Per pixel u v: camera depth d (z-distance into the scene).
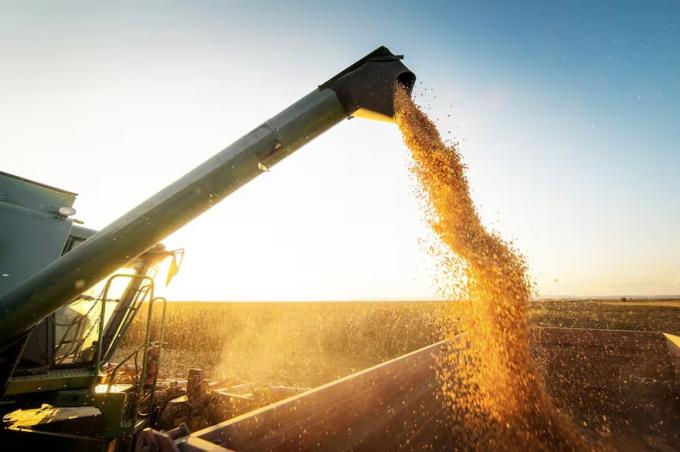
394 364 2.77
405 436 2.71
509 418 2.97
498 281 3.23
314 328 17.39
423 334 15.45
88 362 3.91
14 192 3.34
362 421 2.31
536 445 2.70
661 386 4.13
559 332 5.02
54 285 2.31
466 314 3.57
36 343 3.41
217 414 4.55
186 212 2.49
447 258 3.52
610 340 4.75
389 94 3.08
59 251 3.58
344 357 12.66
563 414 3.34
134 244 2.39
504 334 3.12
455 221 3.45
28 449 3.23
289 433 1.75
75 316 3.80
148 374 3.97
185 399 4.55
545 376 4.49
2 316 2.31
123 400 3.44
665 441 2.88
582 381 4.34
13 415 3.45
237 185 2.65
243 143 2.64
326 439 1.99
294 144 2.79
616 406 3.65
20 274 3.25
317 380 9.02
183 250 4.16
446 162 3.52
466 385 3.61
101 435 3.38
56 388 3.33
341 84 2.98
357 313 21.12
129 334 15.84
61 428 3.48
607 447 2.79
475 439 2.80
